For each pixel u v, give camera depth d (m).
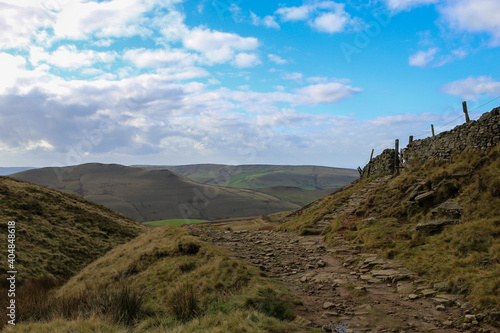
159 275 13.48
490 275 7.66
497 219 10.41
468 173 15.19
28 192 42.72
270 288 8.73
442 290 8.04
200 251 14.99
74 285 17.73
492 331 5.82
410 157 25.41
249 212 153.38
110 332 7.49
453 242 10.50
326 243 17.09
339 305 7.88
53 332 7.48
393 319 6.81
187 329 7.08
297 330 6.25
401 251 11.86
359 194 25.73
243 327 6.30
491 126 16.28
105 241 36.62
